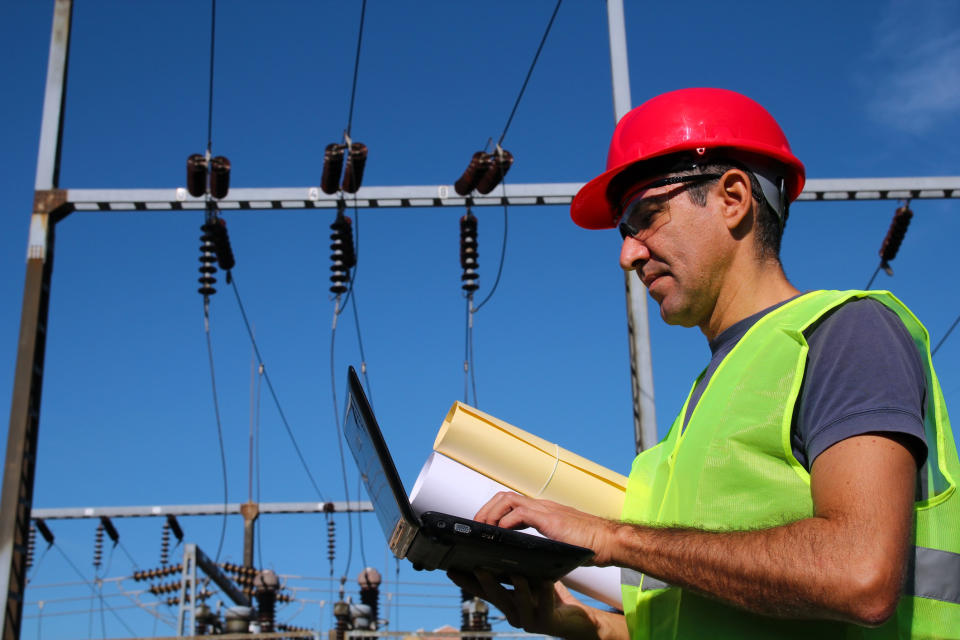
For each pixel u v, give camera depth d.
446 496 2.61
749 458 1.98
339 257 8.44
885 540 1.70
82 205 8.73
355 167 8.10
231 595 19.56
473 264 8.39
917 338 2.07
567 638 2.58
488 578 2.29
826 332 1.99
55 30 9.30
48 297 8.79
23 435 8.32
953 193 9.01
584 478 2.68
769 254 2.36
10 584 8.05
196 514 20.28
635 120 2.51
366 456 2.29
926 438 1.86
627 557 1.97
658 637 2.22
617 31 8.03
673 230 2.37
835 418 1.85
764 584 1.77
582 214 3.06
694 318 2.41
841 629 1.91
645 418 7.11
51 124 9.01
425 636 10.77
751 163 2.38
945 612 1.87
